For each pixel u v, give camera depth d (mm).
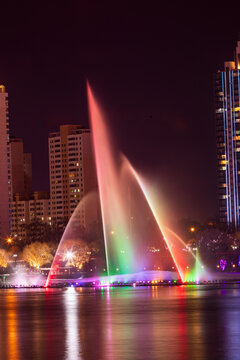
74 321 112312
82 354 76438
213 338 86688
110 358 73375
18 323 111688
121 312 127125
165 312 125062
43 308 141000
